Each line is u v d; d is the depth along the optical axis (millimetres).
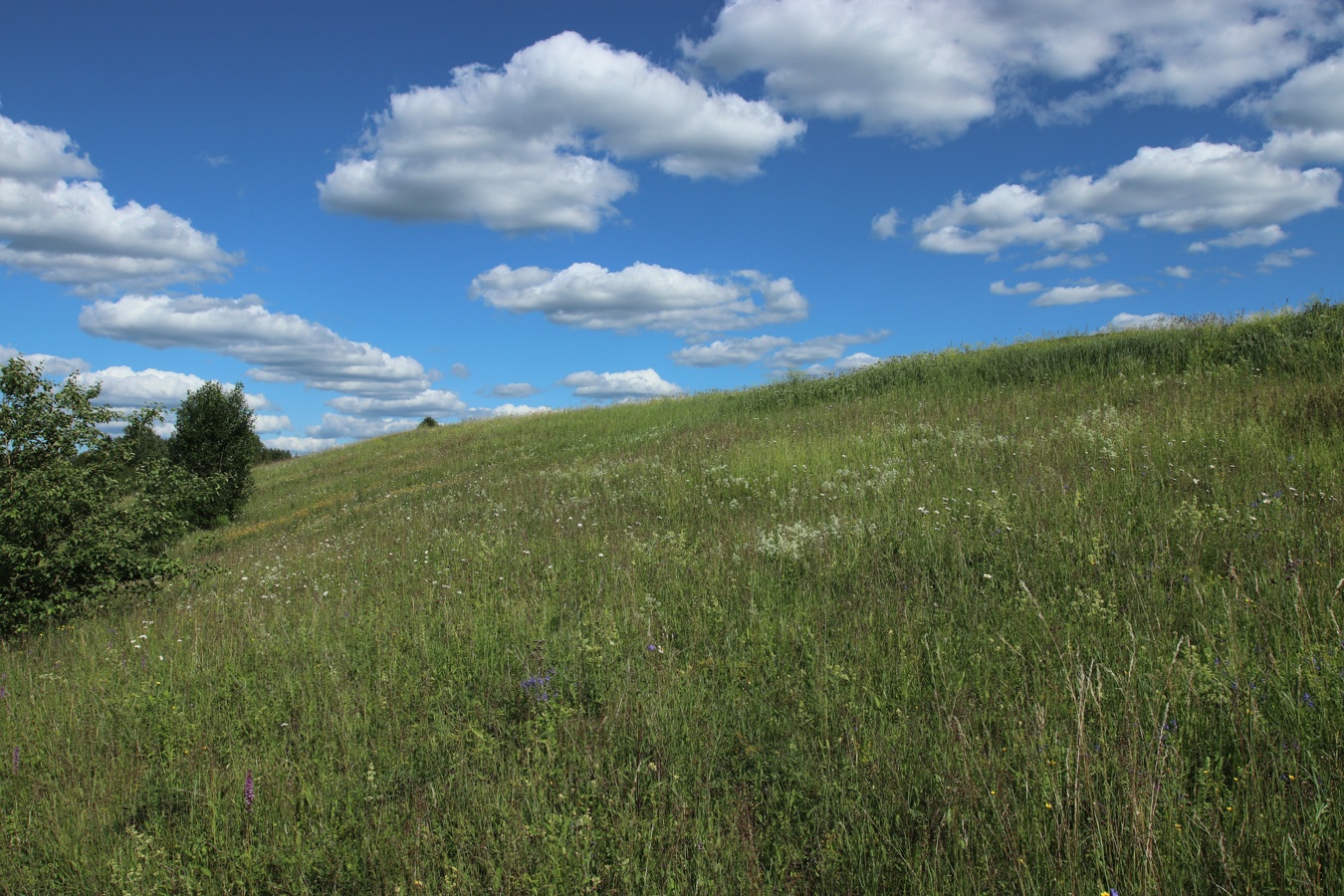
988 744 3285
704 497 9742
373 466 26938
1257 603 4184
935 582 5371
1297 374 11141
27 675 6016
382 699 4469
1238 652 3627
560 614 5703
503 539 8484
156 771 3998
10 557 8219
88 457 9602
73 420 9422
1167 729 3193
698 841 2852
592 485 12570
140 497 9805
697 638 4902
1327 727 3045
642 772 3422
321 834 3227
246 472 23047
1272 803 2670
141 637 6504
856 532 6340
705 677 4355
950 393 16094
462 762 3609
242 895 2996
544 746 3738
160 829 3438
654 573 6441
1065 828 2607
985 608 4742
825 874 2668
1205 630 3771
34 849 3404
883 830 2836
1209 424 8570
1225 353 13398
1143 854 2455
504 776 3494
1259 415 8664
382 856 3004
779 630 4809
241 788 3662
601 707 4121
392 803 3404
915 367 19562
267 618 6727
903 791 3041
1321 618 3936
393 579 7766
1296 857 2391
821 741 3479
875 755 3238
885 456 10219
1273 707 3238
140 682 5289
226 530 20531
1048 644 4129
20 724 4793
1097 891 2416
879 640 4512
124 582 9234
